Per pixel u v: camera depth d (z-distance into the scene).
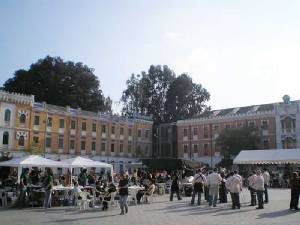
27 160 26.06
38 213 18.28
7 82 77.12
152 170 40.62
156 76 90.06
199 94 88.38
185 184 30.36
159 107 88.69
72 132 63.72
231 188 19.72
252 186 20.95
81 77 78.56
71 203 23.09
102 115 69.19
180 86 85.62
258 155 46.72
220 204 22.33
